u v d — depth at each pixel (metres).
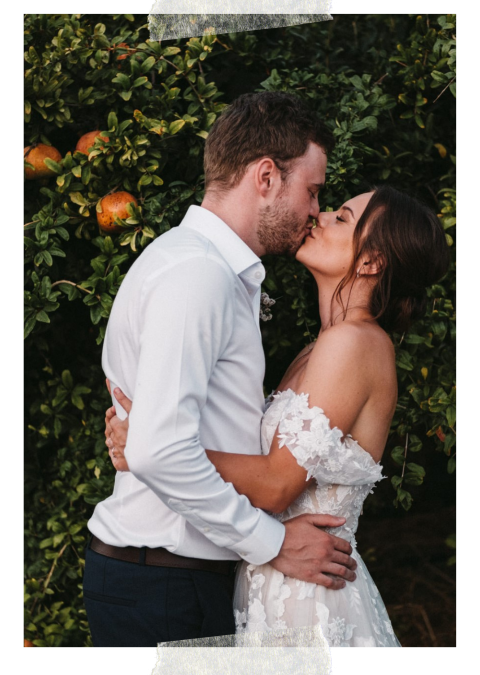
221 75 2.43
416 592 3.23
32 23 2.22
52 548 2.60
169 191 2.25
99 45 2.21
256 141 1.66
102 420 2.50
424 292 1.87
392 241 1.75
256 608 1.62
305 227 1.74
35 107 2.23
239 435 1.62
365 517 3.50
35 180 2.36
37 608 2.61
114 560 1.59
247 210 1.68
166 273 1.47
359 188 2.38
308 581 1.60
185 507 1.42
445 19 2.35
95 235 2.39
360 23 2.67
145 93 2.19
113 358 1.63
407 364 2.36
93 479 2.46
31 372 2.56
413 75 2.36
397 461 2.42
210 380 1.55
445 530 3.50
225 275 1.50
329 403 1.60
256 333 1.63
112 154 2.15
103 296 2.16
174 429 1.37
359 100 2.29
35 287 2.21
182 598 1.54
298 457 1.55
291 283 2.35
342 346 1.63
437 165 2.53
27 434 2.58
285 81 2.32
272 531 1.54
